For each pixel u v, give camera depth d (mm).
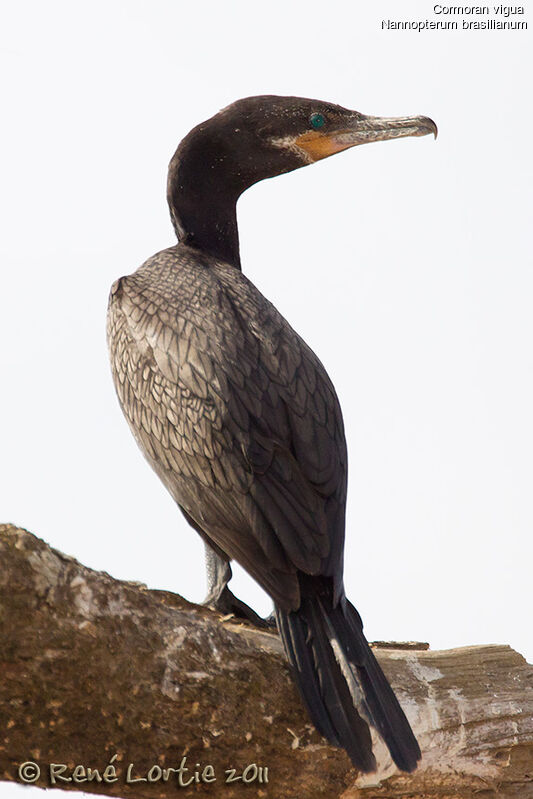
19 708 6895
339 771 7801
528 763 8398
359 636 7816
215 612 8211
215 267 10000
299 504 8070
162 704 7234
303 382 8789
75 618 6910
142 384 8930
